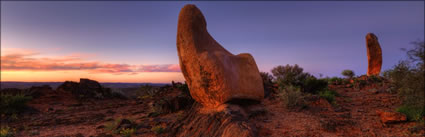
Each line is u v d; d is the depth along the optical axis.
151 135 8.45
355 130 7.04
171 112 12.41
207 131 6.71
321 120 7.80
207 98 7.53
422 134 6.48
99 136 8.81
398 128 7.16
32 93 25.16
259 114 8.16
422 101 7.94
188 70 7.78
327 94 11.46
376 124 7.52
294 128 7.16
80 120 13.44
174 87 21.94
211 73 7.07
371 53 24.23
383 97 11.75
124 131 9.05
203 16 7.97
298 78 15.11
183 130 7.68
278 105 10.01
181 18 7.72
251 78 8.47
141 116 13.39
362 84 16.28
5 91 25.06
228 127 6.09
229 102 7.22
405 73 8.77
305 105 9.57
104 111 17.48
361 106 10.23
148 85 27.47
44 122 13.28
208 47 7.77
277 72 18.67
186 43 7.55
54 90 27.17
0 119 15.24
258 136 6.20
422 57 8.02
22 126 12.19
